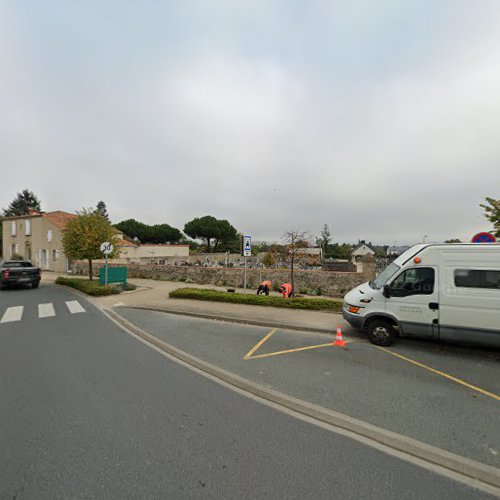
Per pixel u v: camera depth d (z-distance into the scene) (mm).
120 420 3289
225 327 7648
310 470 2527
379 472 2521
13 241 30859
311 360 5270
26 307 10305
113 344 6195
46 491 2260
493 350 5848
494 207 8539
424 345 6164
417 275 5879
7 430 3086
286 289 11484
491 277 5320
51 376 4508
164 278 18641
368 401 3773
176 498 2197
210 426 3193
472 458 2711
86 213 16594
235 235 54188
